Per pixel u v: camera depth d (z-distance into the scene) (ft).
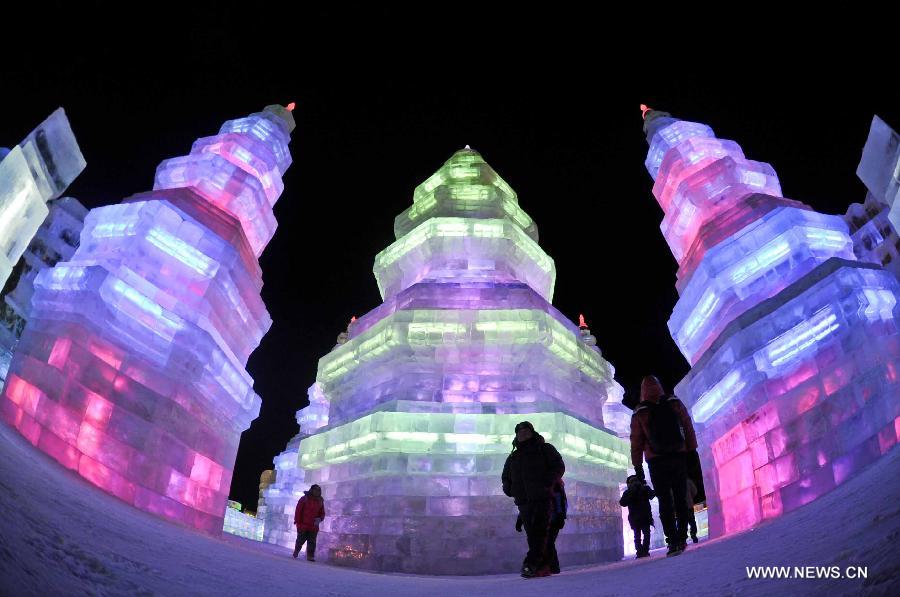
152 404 37.76
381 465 48.39
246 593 14.89
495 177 77.41
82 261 41.29
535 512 25.43
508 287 59.41
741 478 41.04
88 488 27.53
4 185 22.41
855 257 45.47
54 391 32.01
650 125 69.77
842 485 27.55
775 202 49.80
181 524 36.29
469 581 28.17
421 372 54.95
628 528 88.43
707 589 13.42
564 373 59.67
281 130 64.08
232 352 51.01
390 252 73.31
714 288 48.93
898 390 29.71
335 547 50.14
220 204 53.06
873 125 25.67
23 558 10.25
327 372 63.52
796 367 36.55
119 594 11.12
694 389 48.24
